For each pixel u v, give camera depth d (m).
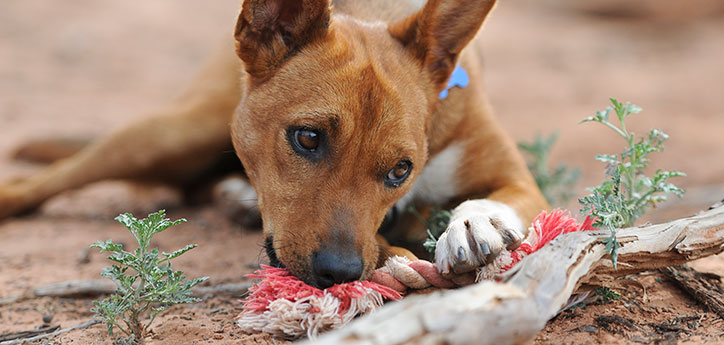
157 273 3.61
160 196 8.00
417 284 3.80
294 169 4.25
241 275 5.13
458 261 3.63
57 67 14.80
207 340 3.77
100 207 7.60
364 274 3.97
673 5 19.89
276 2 4.49
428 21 4.68
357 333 2.50
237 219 6.81
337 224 3.99
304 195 4.15
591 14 21.22
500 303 2.70
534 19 21.31
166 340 3.79
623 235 3.69
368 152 4.20
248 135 4.60
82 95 13.23
